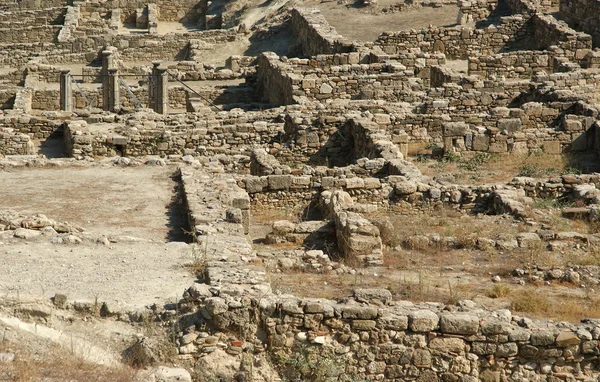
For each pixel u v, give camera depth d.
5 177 45.06
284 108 63.06
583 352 27.67
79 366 26.00
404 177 46.66
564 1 86.38
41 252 33.59
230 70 86.75
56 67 90.06
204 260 32.56
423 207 45.47
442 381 27.81
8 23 110.75
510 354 27.70
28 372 24.69
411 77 70.75
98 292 30.03
